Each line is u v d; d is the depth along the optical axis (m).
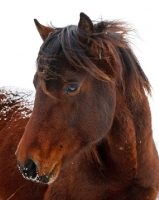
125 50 4.43
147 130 4.63
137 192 4.66
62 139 3.82
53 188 4.85
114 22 4.39
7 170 5.60
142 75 4.65
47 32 4.63
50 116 3.77
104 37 4.13
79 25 4.00
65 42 3.78
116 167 4.54
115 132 4.43
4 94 6.50
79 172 4.62
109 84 4.08
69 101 3.79
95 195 4.66
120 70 4.25
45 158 3.70
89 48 3.92
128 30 4.54
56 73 3.69
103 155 4.56
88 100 3.92
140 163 4.59
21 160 3.70
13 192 5.46
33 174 3.70
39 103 3.79
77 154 4.05
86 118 3.94
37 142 3.69
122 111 4.38
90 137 4.03
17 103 6.34
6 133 5.89
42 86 3.68
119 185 4.60
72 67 3.75
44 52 3.78
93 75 3.87
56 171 3.82
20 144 3.80
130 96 4.46
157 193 4.91
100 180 4.59
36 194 5.28
